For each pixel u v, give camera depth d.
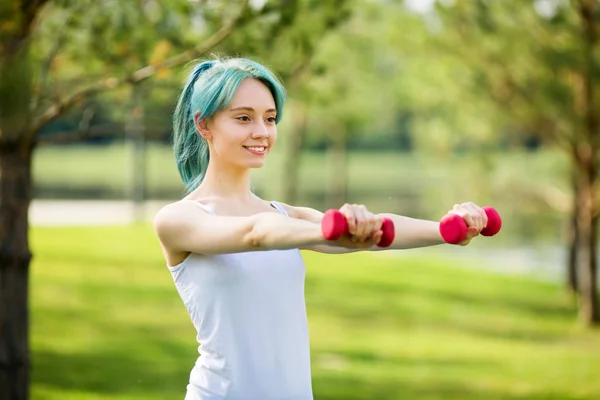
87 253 14.49
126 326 9.23
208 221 1.96
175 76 4.65
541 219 12.76
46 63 4.40
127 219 19.53
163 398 6.31
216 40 4.43
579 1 8.84
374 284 13.77
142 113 4.99
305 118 20.06
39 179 34.25
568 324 11.19
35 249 14.67
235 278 2.08
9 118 3.65
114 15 4.71
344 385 7.19
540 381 7.62
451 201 12.05
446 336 10.04
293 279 2.15
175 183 30.89
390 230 1.62
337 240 1.64
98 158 56.03
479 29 9.28
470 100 10.56
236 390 2.11
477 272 15.45
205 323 2.13
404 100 13.06
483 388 7.28
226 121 2.13
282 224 1.76
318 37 4.69
